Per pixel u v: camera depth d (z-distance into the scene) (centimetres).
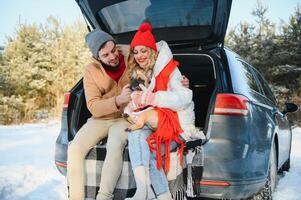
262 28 1809
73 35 2028
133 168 234
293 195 402
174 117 242
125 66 295
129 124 266
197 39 340
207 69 414
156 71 253
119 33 382
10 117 1684
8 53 1962
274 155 382
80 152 267
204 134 260
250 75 374
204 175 251
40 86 1891
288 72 1683
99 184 264
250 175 266
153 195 236
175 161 239
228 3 315
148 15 358
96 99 279
